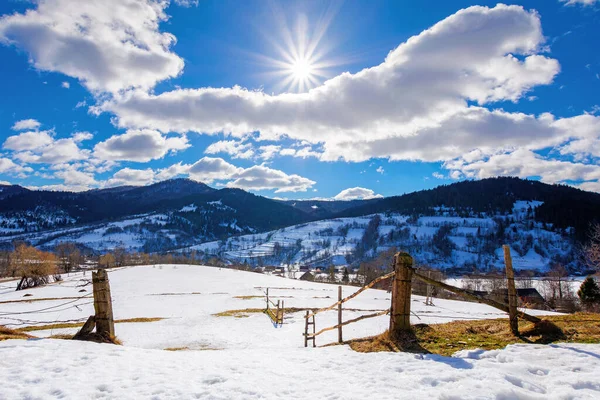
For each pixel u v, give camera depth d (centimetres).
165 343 1866
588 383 450
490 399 418
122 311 3597
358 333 1730
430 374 530
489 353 606
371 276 8269
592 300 4006
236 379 570
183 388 531
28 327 2452
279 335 2028
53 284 7281
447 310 2767
